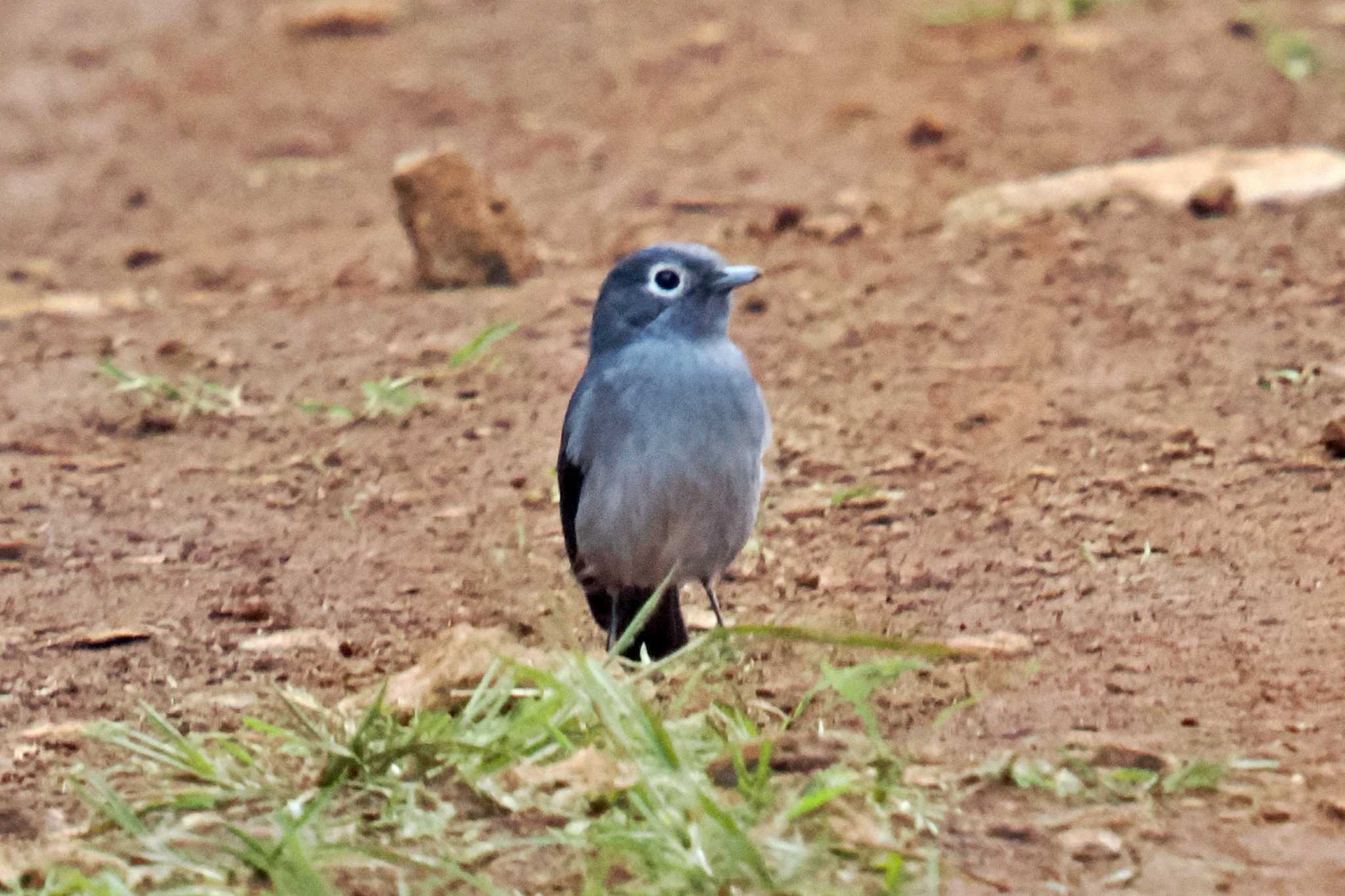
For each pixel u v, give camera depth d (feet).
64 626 36.35
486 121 81.92
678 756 27.25
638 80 85.81
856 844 25.09
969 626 33.60
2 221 73.67
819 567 37.22
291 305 58.29
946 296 53.21
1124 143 68.85
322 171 77.41
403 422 47.62
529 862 25.52
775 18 94.79
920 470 41.83
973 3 89.86
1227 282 51.78
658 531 33.32
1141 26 85.56
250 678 33.65
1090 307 51.06
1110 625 33.06
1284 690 29.84
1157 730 28.58
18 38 102.68
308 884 23.89
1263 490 38.93
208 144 82.64
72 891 24.52
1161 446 41.75
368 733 28.60
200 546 40.57
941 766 27.58
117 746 30.48
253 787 28.02
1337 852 24.62
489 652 30.94
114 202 75.41
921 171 68.18
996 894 23.99
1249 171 60.49
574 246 62.80
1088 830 25.39
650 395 32.76
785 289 55.16
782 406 46.39
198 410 49.16
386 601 37.22
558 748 28.30
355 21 99.50
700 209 65.92
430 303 56.90
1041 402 45.09
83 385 51.57
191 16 106.11
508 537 40.37
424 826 26.40
